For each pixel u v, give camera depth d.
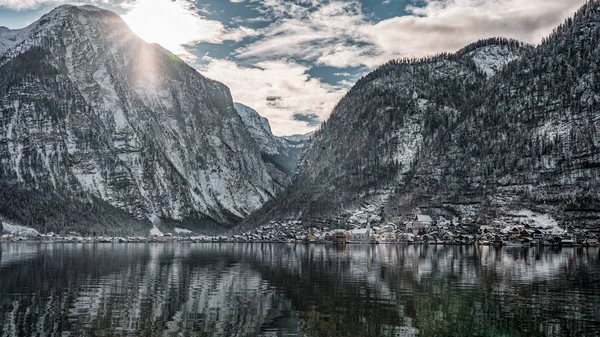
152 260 155.00
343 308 71.62
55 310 69.25
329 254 185.00
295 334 58.16
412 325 61.97
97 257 168.25
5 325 60.94
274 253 195.75
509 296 80.25
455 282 96.31
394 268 123.69
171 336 57.00
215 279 102.31
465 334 58.34
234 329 60.22
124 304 73.81
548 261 143.12
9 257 163.50
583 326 61.19
